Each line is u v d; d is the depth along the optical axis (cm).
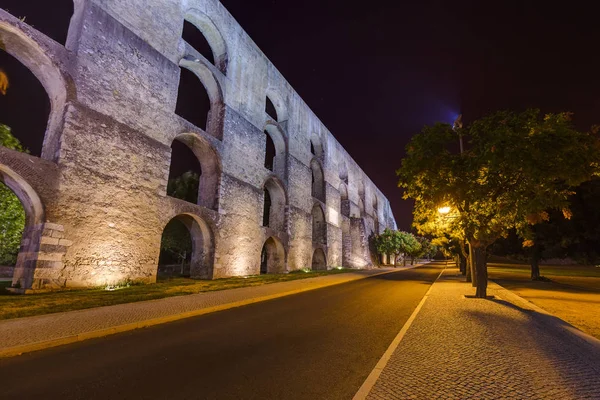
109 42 1530
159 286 1480
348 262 4434
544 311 943
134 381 457
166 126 1778
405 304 1173
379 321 870
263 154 2662
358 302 1225
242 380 460
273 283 1822
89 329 707
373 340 673
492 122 1052
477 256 1299
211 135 2133
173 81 1861
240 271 2231
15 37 1242
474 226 1105
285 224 2944
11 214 1794
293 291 1562
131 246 1520
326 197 3947
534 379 441
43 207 1209
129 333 733
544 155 871
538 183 915
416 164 1146
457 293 1423
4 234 1784
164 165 1738
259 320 888
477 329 728
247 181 2412
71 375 479
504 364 499
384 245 5522
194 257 2069
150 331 755
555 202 904
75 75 1368
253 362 536
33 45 1262
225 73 2352
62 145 1284
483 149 968
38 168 1202
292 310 1051
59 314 844
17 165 1141
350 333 734
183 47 1977
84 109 1380
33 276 1156
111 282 1419
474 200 1067
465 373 464
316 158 3784
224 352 591
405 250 5822
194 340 675
